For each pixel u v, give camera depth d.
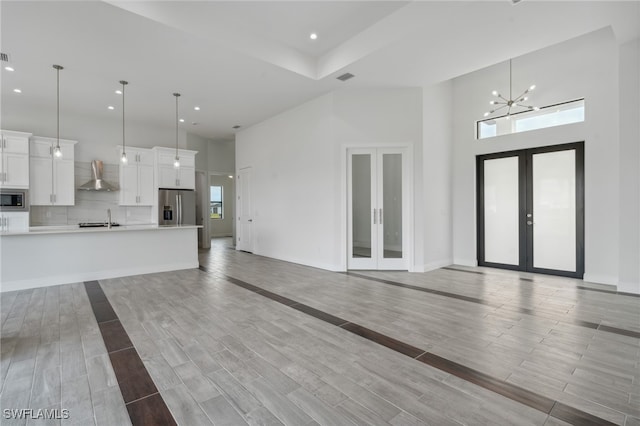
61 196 6.15
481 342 2.65
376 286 4.53
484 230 6.06
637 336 2.75
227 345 2.60
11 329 2.92
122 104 6.01
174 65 4.41
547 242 5.30
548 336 2.77
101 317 3.24
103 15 3.24
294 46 4.63
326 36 4.36
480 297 3.97
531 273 5.41
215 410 1.77
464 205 6.21
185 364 2.29
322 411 1.77
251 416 1.72
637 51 3.93
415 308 3.54
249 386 2.01
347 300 3.85
